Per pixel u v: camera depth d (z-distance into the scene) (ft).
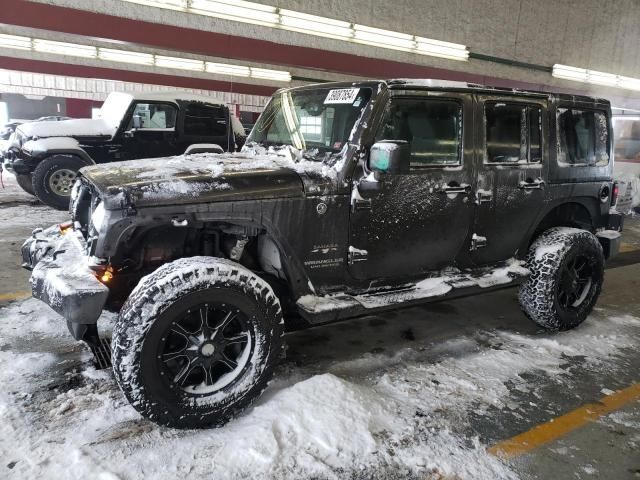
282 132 12.12
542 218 13.01
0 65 56.08
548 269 12.75
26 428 8.45
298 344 12.33
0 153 32.53
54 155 27.17
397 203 10.34
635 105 67.72
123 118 28.32
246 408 9.04
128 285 9.51
